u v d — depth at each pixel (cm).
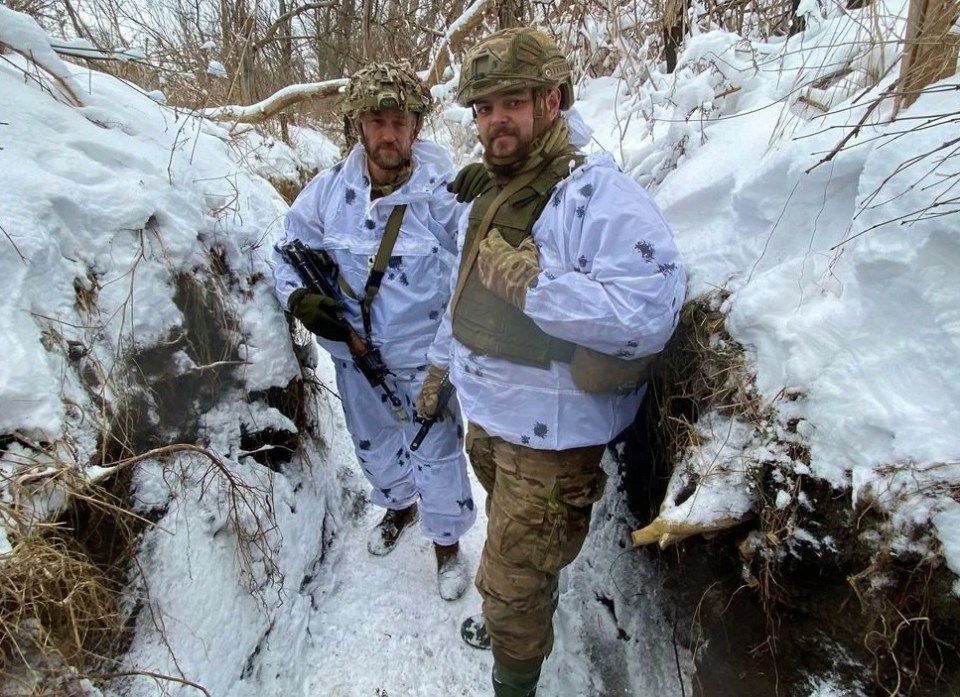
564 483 143
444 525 212
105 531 139
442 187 177
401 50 568
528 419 139
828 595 118
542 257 131
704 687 154
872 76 160
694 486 140
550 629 162
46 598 115
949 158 116
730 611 144
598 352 129
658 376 170
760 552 129
